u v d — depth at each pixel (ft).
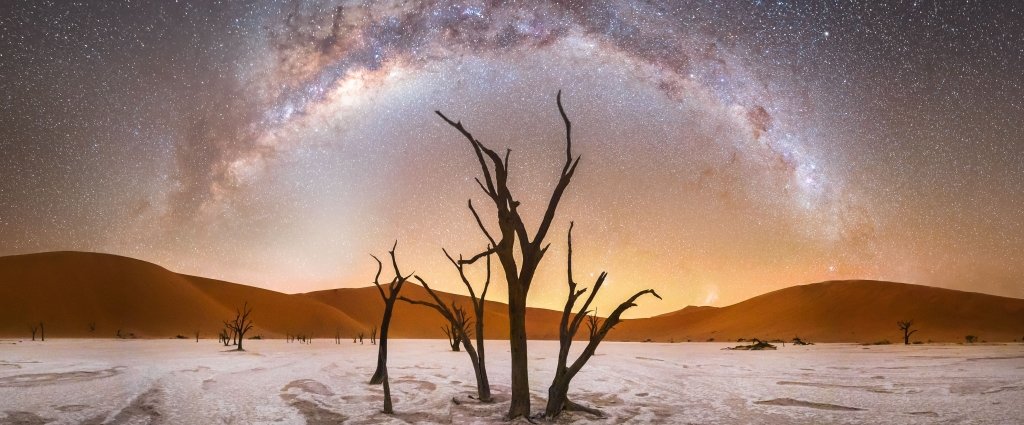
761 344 216.33
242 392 56.65
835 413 45.62
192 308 349.20
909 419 42.45
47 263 337.72
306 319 408.87
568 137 40.55
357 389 59.26
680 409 47.65
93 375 73.26
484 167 41.37
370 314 483.51
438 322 496.64
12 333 281.33
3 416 41.68
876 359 126.72
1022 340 309.42
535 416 41.65
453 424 39.22
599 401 52.42
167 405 47.85
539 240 41.60
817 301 423.23
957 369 91.50
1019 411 45.65
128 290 336.90
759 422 41.42
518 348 41.37
